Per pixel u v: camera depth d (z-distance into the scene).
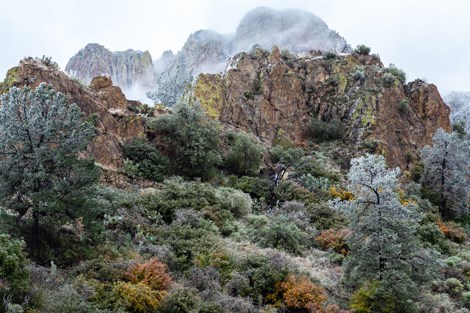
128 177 21.89
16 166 12.81
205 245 14.77
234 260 14.03
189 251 14.32
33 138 13.10
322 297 12.70
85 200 13.02
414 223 14.56
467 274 17.44
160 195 18.75
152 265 12.05
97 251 13.12
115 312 9.91
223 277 13.23
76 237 13.78
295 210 21.28
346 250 17.84
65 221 12.81
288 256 15.59
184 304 10.59
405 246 13.85
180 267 13.46
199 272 12.72
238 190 22.72
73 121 13.64
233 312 11.31
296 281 13.34
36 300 8.76
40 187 12.88
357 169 14.45
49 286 9.80
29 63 23.36
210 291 11.85
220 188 22.67
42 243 12.59
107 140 22.77
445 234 23.42
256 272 13.37
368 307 13.05
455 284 16.00
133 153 23.67
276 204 22.48
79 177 13.13
